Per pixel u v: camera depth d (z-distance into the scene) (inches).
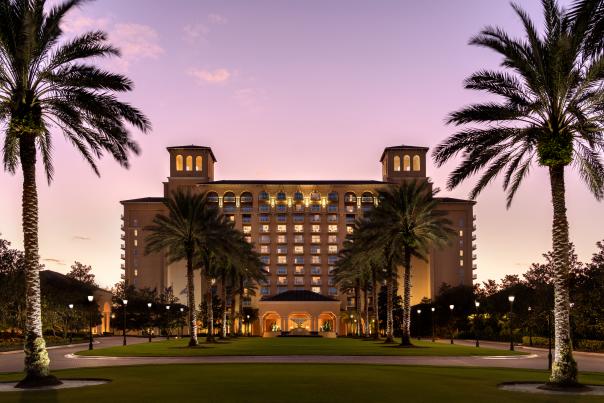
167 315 4434.1
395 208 2233.0
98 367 1285.7
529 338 3019.2
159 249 2439.7
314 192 6294.3
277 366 1274.6
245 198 6254.9
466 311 4443.9
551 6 967.0
